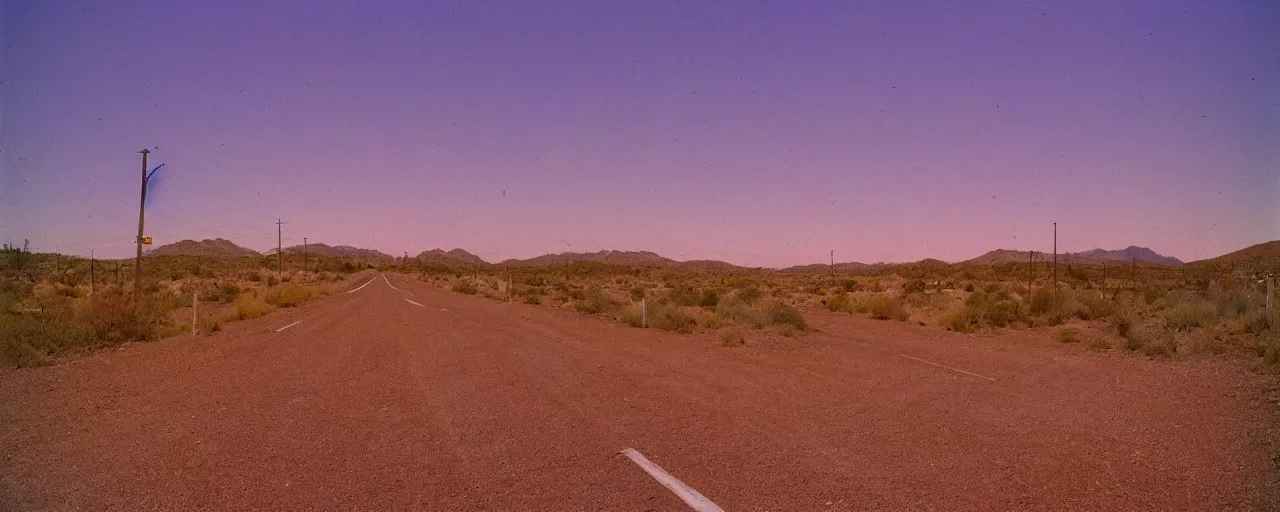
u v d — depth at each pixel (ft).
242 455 26.63
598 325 88.69
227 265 394.32
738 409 35.01
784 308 88.22
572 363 51.90
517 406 35.86
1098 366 50.90
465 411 34.63
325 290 183.21
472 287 213.46
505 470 24.71
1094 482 22.97
